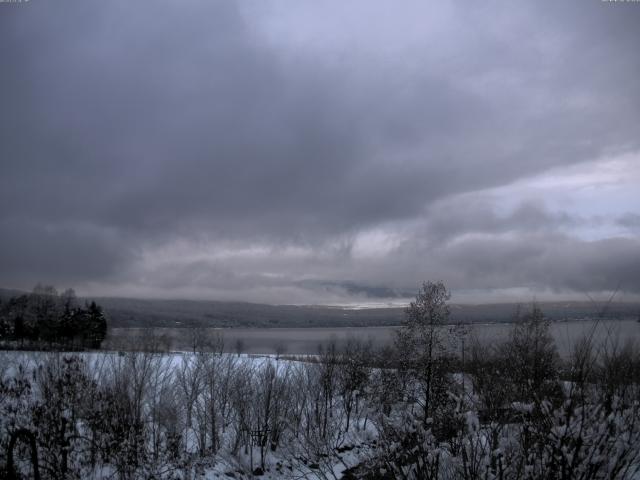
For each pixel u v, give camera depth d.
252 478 20.53
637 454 7.83
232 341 107.31
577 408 7.67
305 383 28.97
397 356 25.05
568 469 7.43
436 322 23.11
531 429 8.42
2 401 16.27
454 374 20.00
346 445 22.36
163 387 22.98
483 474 8.16
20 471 14.35
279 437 23.78
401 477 9.31
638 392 8.38
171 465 18.41
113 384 20.47
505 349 19.33
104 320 82.75
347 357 32.72
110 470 16.91
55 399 16.58
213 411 22.92
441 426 10.40
